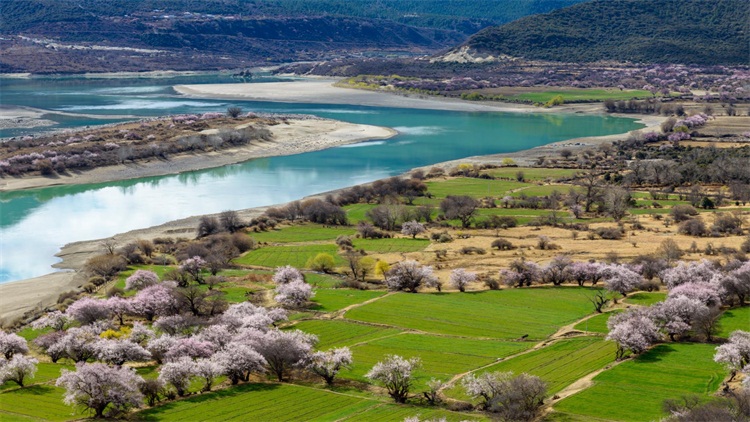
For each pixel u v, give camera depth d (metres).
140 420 93.12
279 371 108.06
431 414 92.38
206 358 108.44
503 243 180.38
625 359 106.12
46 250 178.00
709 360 104.06
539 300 142.25
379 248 181.75
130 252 168.38
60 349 114.31
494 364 109.38
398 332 125.25
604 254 170.50
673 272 144.88
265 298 143.12
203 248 168.50
